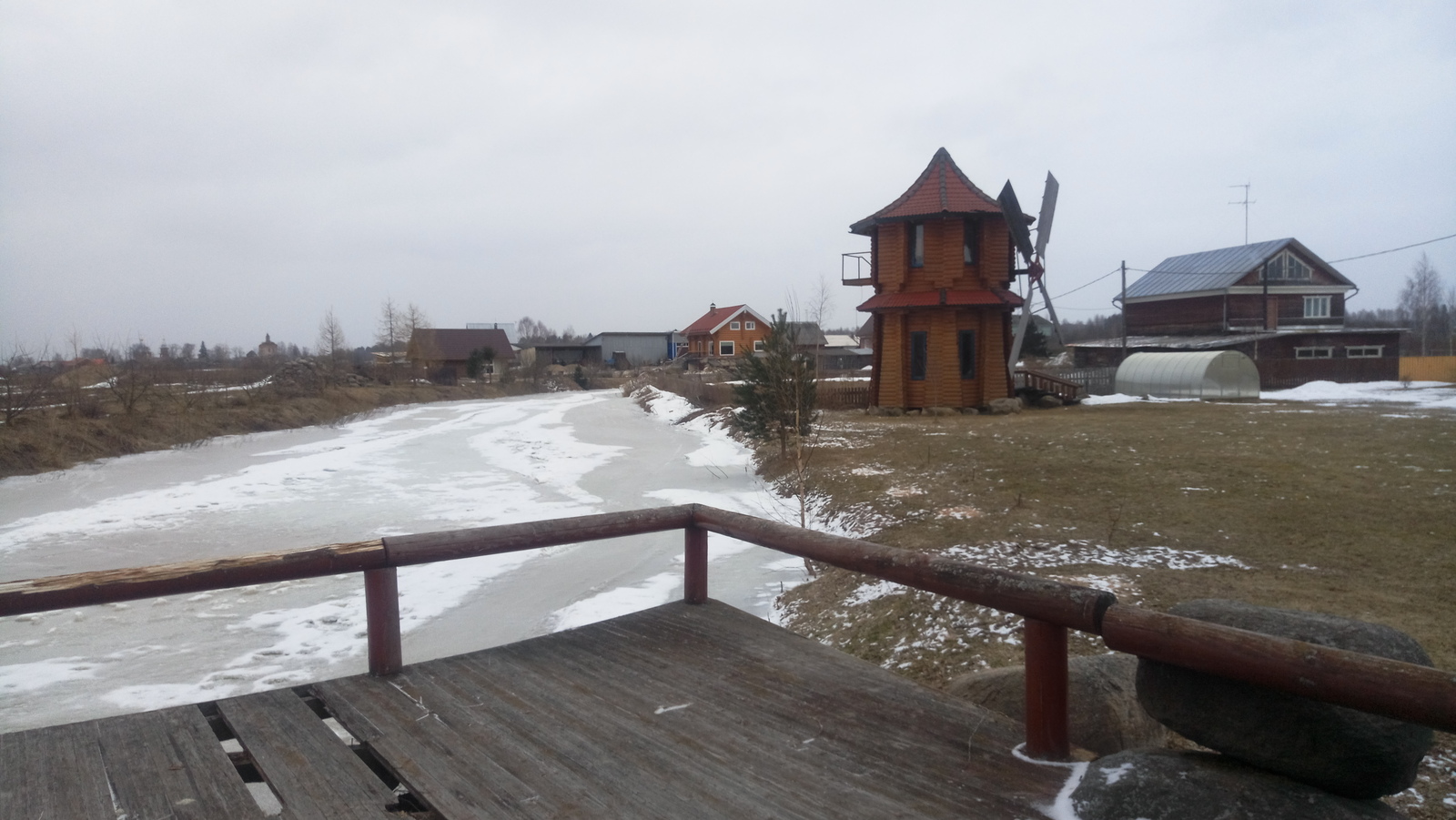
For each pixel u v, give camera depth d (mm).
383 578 3906
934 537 10555
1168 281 45875
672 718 3436
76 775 2941
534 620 8867
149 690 7031
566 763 3051
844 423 24422
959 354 26828
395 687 3785
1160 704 2664
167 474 20141
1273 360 36156
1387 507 11078
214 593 10000
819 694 3680
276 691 3734
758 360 18406
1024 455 16688
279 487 18078
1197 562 8914
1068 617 2803
